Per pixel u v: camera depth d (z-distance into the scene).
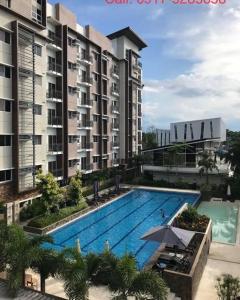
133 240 22.31
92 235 23.30
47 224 23.38
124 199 35.59
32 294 11.88
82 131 38.59
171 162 43.97
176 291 13.12
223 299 11.99
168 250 16.52
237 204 33.16
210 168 40.00
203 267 16.28
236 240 21.77
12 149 25.61
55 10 31.78
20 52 26.28
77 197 28.30
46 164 30.67
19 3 25.73
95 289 13.43
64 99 33.00
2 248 11.95
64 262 11.30
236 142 39.66
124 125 49.72
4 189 24.80
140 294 10.17
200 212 30.14
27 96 27.25
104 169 42.25
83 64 38.06
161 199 35.75
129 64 51.28
